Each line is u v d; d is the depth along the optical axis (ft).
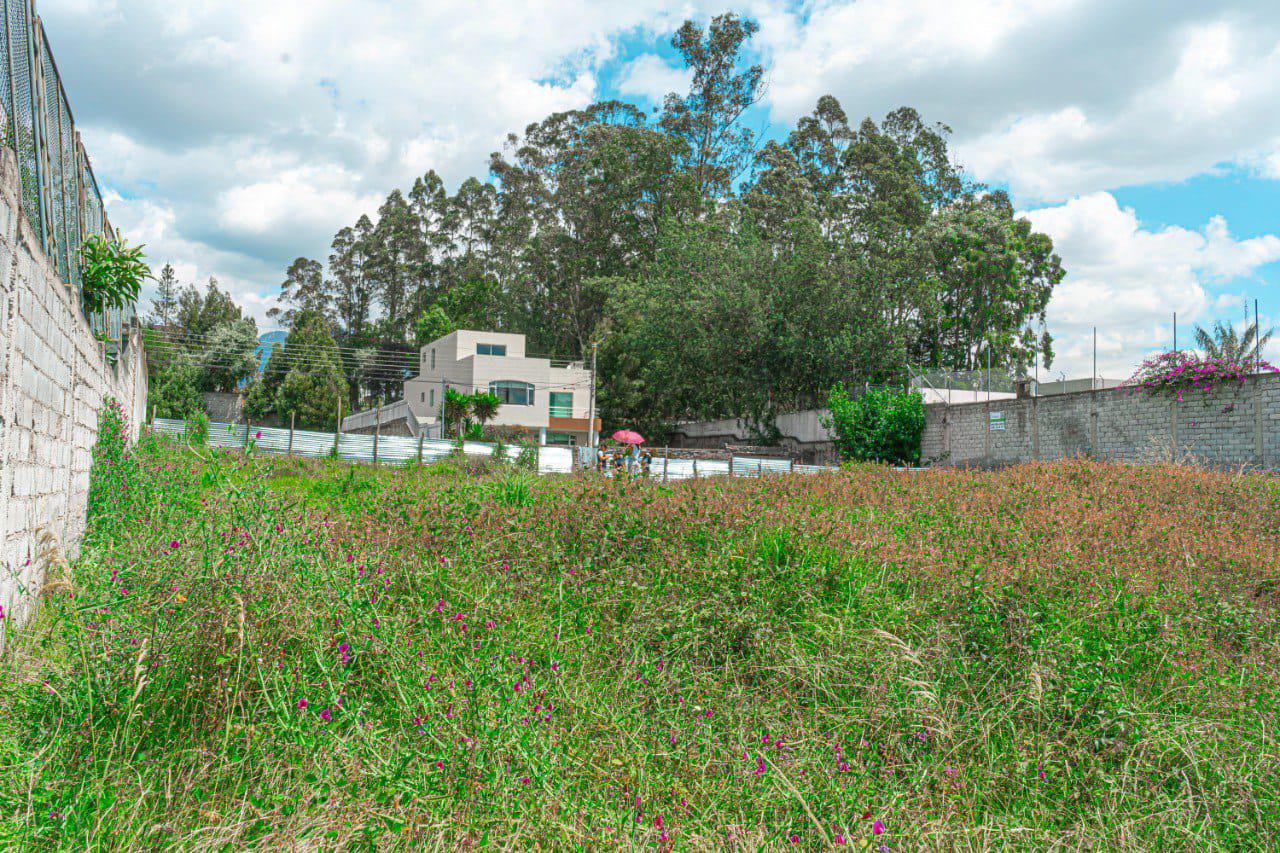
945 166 169.17
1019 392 83.66
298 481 46.06
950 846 10.23
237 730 10.30
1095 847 10.52
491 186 234.17
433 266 240.94
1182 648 15.06
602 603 17.34
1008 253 149.69
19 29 18.21
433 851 8.71
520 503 25.54
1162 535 22.68
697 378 137.08
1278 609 18.20
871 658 14.64
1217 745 12.38
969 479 34.47
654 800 10.64
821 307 122.62
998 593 16.44
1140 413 69.41
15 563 14.52
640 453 78.18
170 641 11.45
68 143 25.35
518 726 10.79
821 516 23.66
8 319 13.93
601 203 175.11
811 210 142.10
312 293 257.75
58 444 19.01
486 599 16.39
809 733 12.73
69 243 25.00
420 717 10.84
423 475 49.19
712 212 150.41
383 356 210.18
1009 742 12.78
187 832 8.54
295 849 8.40
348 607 13.16
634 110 186.60
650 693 13.80
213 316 220.84
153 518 22.03
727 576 17.62
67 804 8.46
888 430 98.27
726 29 166.91
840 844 9.55
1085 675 13.80
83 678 10.70
